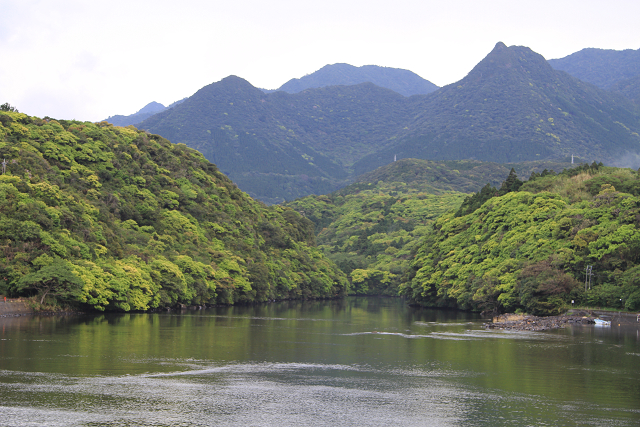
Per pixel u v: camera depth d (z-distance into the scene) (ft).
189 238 541.75
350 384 169.48
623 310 362.12
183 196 599.98
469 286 455.22
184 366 188.14
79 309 356.38
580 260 382.63
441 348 241.14
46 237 342.03
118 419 130.62
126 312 385.91
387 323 367.45
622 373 188.03
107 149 566.77
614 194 431.02
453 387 167.43
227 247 597.52
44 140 499.10
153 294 404.36
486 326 334.44
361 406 145.69
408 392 160.66
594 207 425.28
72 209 399.03
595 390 164.76
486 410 143.54
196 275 467.11
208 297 484.74
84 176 502.79
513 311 416.87
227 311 456.45
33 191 378.94
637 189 474.49
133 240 458.50
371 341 262.67
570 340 268.21
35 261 329.11
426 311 515.91
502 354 225.15
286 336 277.85
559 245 402.72
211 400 147.74
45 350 206.18
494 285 413.80
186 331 281.95
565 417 138.21
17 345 215.10
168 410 138.10
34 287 323.98
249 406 143.13
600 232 390.83
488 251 465.88
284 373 182.70
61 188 440.45
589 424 133.08
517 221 462.60
